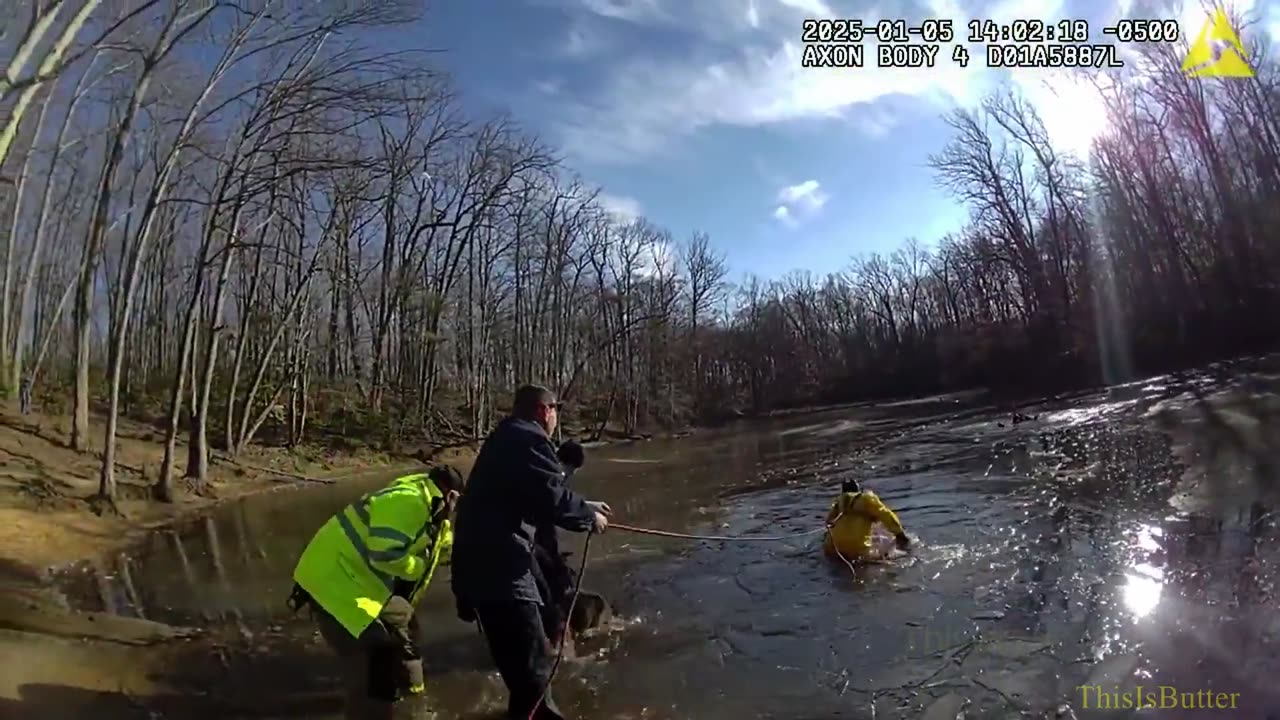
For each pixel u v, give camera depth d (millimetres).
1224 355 32062
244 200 17031
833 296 83750
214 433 27281
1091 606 5879
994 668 5012
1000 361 47188
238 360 25297
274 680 5762
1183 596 5738
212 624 7539
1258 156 33844
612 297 49281
